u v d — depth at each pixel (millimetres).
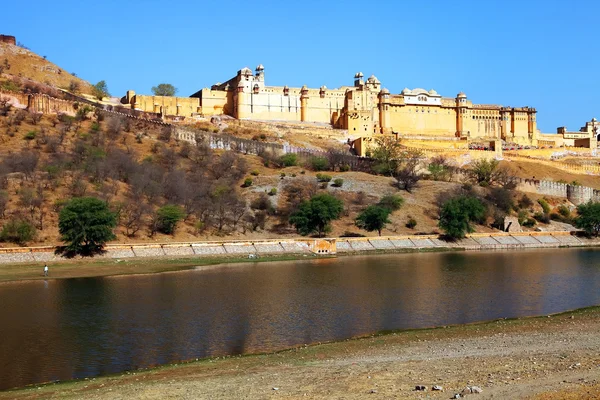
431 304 61312
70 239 94188
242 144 169875
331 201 119938
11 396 34625
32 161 122562
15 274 82188
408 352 41812
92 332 50188
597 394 29438
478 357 39250
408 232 127688
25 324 53094
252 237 117438
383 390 32594
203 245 105500
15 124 145625
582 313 54656
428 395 31141
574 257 105500
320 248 110688
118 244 101000
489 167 166000
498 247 123625
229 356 42562
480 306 60281
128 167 131125
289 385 34500
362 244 115625
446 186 151250
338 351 42906
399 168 165500
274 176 146625
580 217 138500
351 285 73250
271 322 53531
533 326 49469
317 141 194375
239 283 75000
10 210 105438
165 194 125062
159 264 92750
